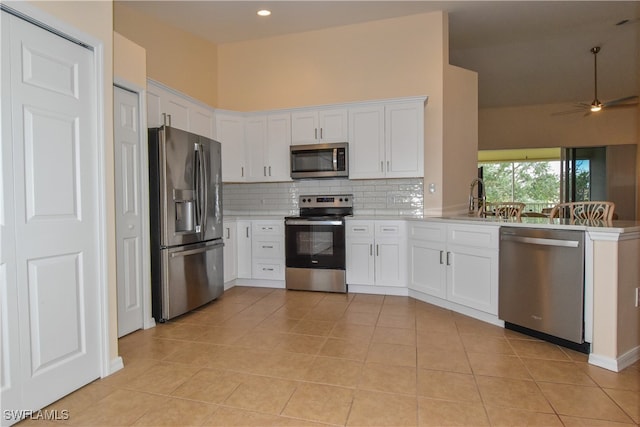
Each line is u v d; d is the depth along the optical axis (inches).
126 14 146.3
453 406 70.3
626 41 201.0
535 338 104.3
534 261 101.0
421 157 154.6
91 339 80.7
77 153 77.3
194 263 131.0
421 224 143.0
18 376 65.8
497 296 112.6
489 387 77.3
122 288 108.0
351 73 175.6
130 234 110.8
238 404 71.9
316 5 154.6
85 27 78.5
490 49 210.8
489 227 113.9
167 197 118.5
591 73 239.1
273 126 171.8
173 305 121.1
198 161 131.6
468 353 94.7
